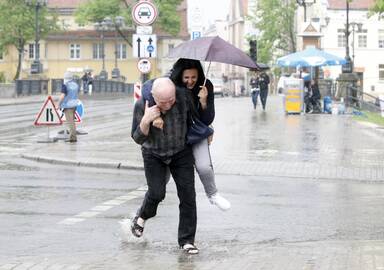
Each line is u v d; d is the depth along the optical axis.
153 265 7.58
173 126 8.32
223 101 58.12
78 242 8.99
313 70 42.50
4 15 77.81
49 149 20.28
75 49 96.88
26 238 9.20
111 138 23.88
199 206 11.62
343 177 15.20
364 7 86.50
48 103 22.39
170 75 8.45
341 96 45.44
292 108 36.91
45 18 79.81
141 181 14.62
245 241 9.16
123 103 56.22
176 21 89.75
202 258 8.00
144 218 8.90
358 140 22.97
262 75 40.69
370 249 8.23
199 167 8.54
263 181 14.70
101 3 86.25
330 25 86.06
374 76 87.56
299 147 20.67
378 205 11.93
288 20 75.75
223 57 8.19
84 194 12.81
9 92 62.22
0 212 11.00
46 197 12.44
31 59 95.06
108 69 97.50
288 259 7.70
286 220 10.56
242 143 21.64
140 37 21.33
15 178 14.97
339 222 10.44
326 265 7.32
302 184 14.36
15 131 28.41
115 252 8.40
